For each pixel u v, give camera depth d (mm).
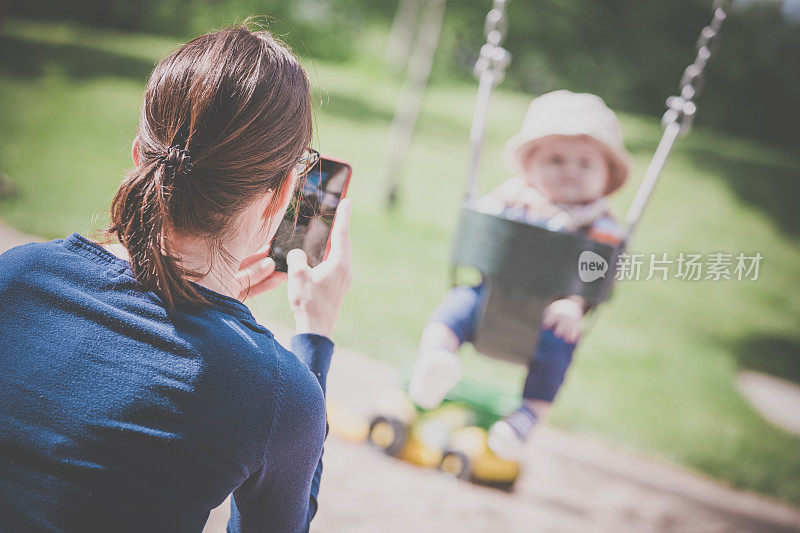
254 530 1082
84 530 903
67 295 976
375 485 3906
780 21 24031
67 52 17156
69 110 12688
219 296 1040
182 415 936
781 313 11039
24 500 904
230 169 999
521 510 4055
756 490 5527
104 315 967
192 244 1052
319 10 23281
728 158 18594
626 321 9305
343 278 1235
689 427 6539
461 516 3768
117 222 1025
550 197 2967
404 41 16953
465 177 13969
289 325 6273
